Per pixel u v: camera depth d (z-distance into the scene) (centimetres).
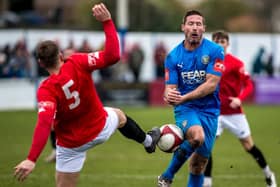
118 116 1900
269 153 3597
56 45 1777
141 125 4750
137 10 9400
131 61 6769
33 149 1658
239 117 2705
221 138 4372
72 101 1773
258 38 7238
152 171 2950
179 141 2014
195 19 2041
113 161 3272
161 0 10050
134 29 9350
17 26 7981
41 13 10188
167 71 2109
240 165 3142
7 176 2788
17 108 6338
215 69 2038
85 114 1819
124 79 6788
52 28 7200
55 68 1772
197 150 2111
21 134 4456
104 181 2678
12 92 6319
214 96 2100
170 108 6375
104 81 6525
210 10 12006
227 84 2695
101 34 6669
